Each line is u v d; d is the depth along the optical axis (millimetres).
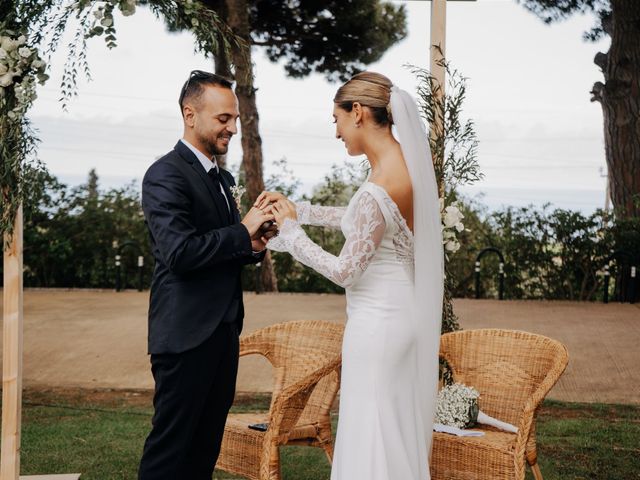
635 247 9570
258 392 5637
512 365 3693
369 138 3014
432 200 3045
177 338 2896
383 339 2979
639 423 4871
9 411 3225
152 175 2887
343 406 3055
